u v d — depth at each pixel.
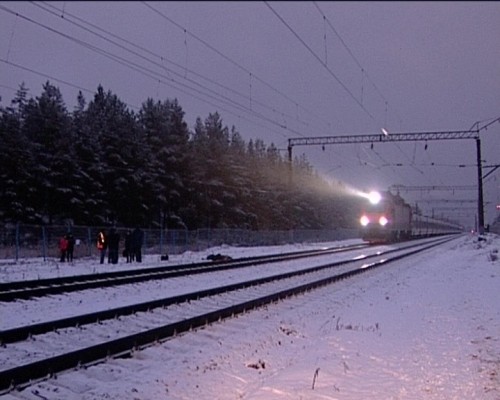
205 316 13.39
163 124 60.09
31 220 47.94
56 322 11.97
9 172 47.66
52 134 50.91
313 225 102.81
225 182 71.19
